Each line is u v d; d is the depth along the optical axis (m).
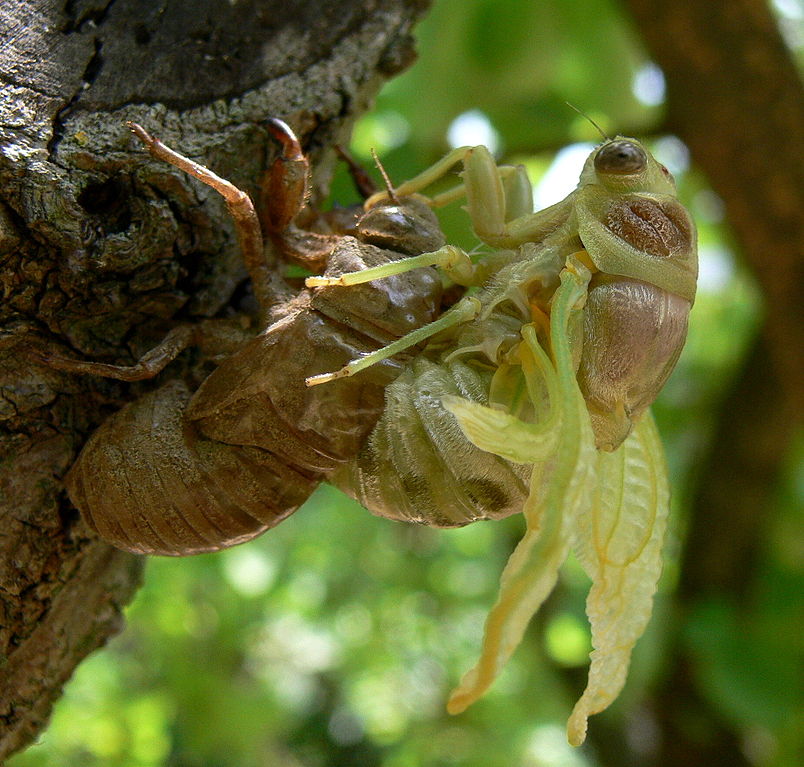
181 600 0.37
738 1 0.19
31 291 0.12
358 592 0.44
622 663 0.13
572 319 0.12
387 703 0.46
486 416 0.11
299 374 0.12
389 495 0.12
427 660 0.46
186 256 0.13
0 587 0.13
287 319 0.12
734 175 0.20
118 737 0.34
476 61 0.23
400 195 0.13
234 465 0.12
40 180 0.12
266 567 0.35
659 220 0.12
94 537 0.13
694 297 0.12
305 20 0.14
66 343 0.13
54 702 0.14
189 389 0.13
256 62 0.13
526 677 0.36
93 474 0.12
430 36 0.23
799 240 0.20
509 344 0.12
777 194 0.20
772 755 0.25
